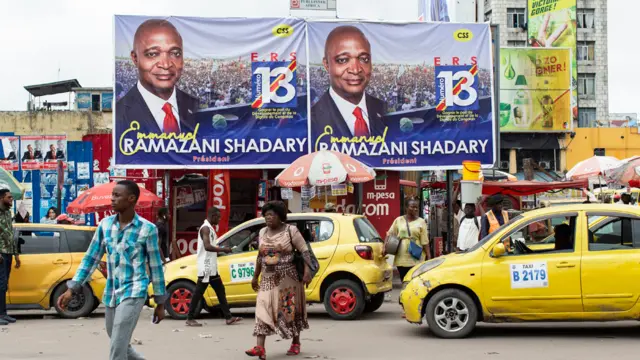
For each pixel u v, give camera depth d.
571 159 51.25
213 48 18.34
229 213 18.84
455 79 19.00
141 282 6.12
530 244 11.07
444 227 22.08
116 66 18.02
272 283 8.54
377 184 18.91
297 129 18.50
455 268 9.83
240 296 12.19
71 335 10.77
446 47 19.03
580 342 9.47
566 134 51.09
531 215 9.85
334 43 18.64
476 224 13.16
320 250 12.12
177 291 12.50
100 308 14.86
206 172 19.44
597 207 9.73
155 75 18.08
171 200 19.08
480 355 8.59
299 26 18.58
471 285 9.70
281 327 8.45
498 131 19.12
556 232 9.85
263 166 18.41
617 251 9.48
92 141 24.31
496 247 9.64
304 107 18.52
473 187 15.27
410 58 18.89
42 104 48.81
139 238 6.17
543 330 10.62
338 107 18.62
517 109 50.62
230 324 11.81
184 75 18.22
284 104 18.47
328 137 18.56
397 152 18.75
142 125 18.06
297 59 18.55
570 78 50.78
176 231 19.28
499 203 12.62
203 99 18.27
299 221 12.38
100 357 8.80
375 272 12.02
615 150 51.31
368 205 18.83
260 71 18.47
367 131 18.64
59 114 39.97
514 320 9.65
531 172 33.12
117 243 6.15
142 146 18.03
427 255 12.62
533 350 8.89
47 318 13.12
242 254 12.31
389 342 9.71
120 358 5.96
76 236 13.27
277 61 18.50
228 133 18.31
